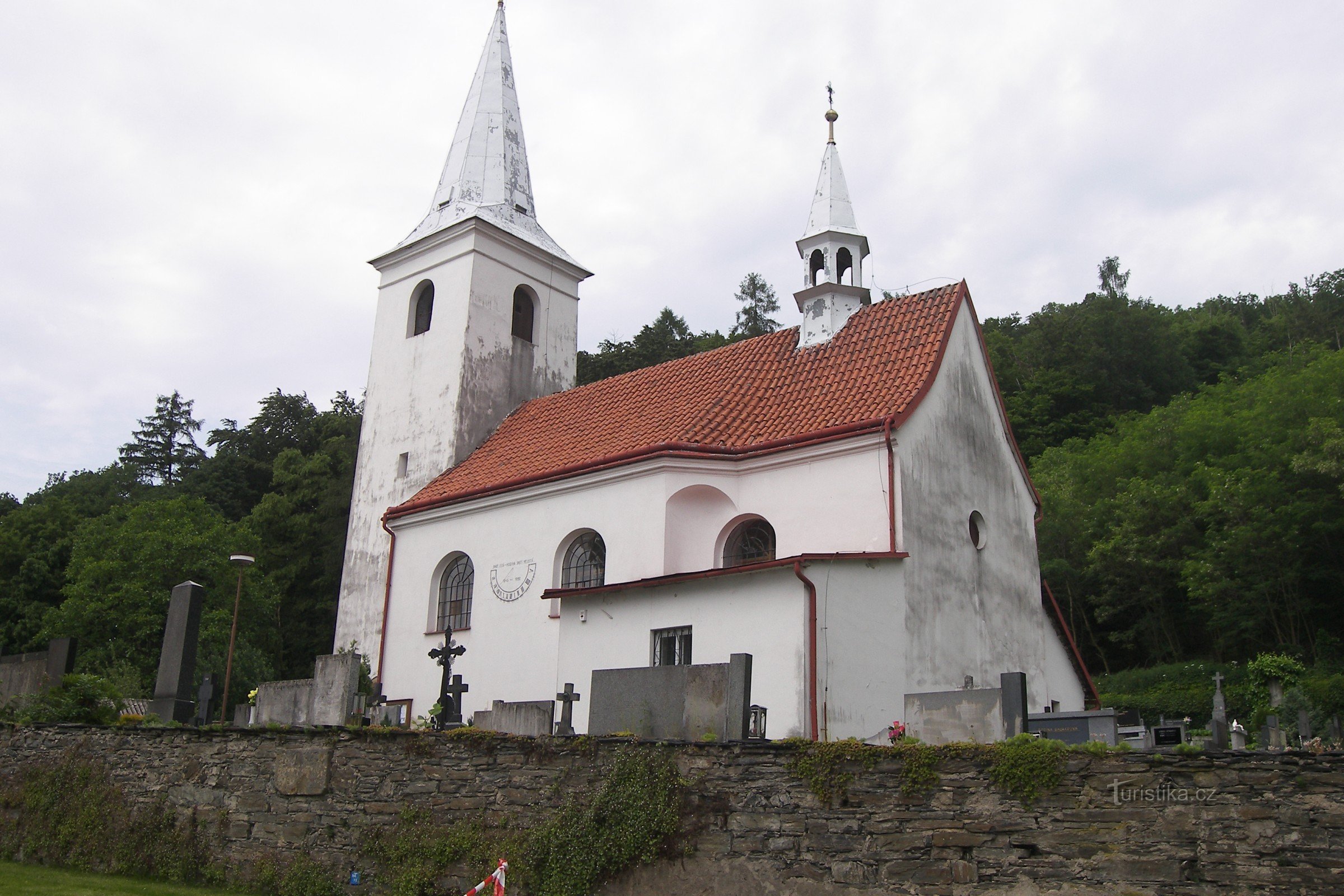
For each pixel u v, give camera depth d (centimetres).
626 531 2256
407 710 2569
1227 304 8394
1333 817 938
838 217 2577
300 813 1438
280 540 5353
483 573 2525
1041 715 1553
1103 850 1009
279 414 6912
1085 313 6425
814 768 1134
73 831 1596
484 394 3147
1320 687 2958
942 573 2102
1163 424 4606
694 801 1183
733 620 1862
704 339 6284
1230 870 964
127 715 1758
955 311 2359
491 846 1272
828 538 2056
